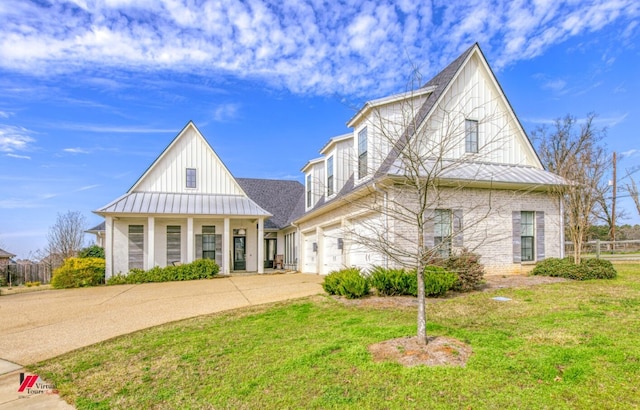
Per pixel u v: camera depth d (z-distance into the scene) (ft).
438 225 36.60
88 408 13.70
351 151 48.91
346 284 30.04
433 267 29.27
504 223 40.09
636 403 11.35
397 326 20.44
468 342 17.17
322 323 22.89
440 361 14.94
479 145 42.50
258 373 15.44
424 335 16.74
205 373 16.17
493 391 12.42
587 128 81.10
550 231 42.50
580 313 21.70
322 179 59.52
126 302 36.37
